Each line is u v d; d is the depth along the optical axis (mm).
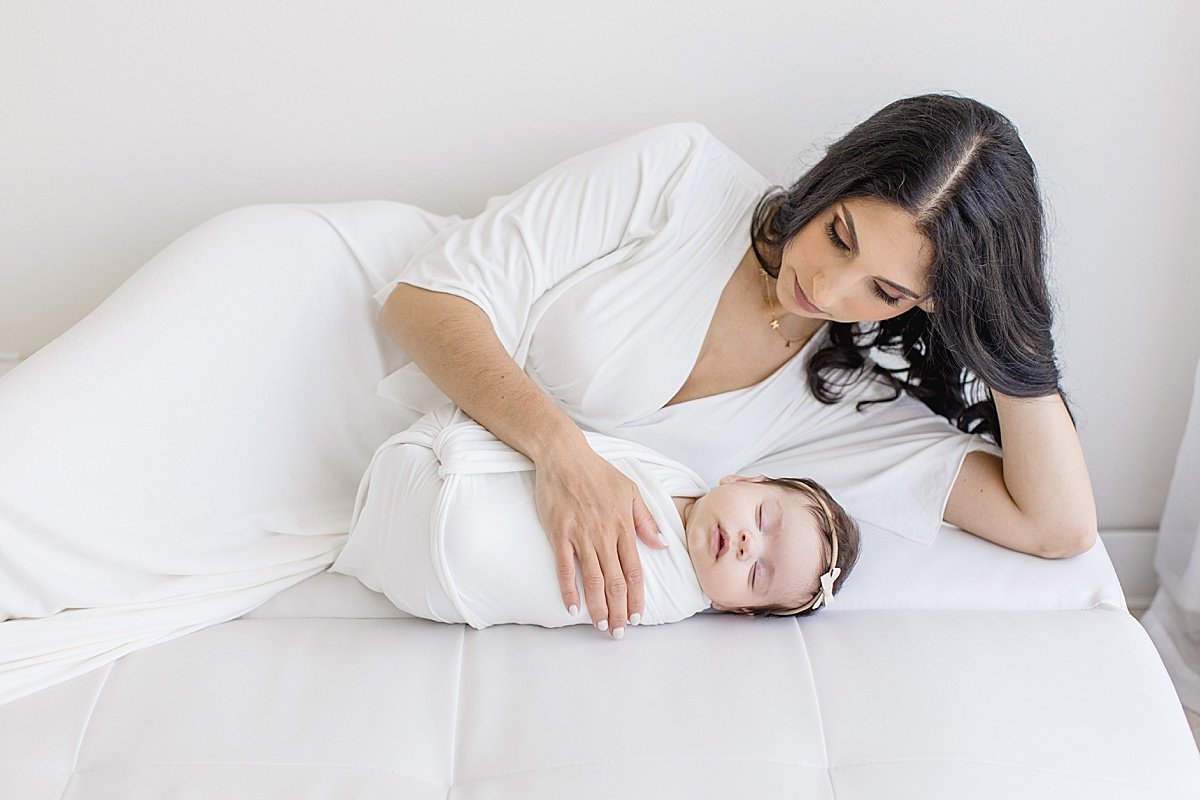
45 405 1251
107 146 1709
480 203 1792
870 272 1264
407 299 1432
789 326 1504
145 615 1305
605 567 1293
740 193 1483
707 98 1703
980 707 1243
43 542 1237
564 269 1458
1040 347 1370
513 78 1688
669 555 1346
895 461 1544
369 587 1428
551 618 1323
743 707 1224
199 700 1213
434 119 1720
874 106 1702
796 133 1729
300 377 1501
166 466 1344
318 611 1403
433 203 1792
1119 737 1224
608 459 1409
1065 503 1459
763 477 1469
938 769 1161
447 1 1625
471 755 1173
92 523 1268
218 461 1403
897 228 1235
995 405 1522
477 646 1317
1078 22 1624
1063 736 1217
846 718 1223
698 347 1457
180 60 1651
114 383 1311
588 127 1729
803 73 1681
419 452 1370
